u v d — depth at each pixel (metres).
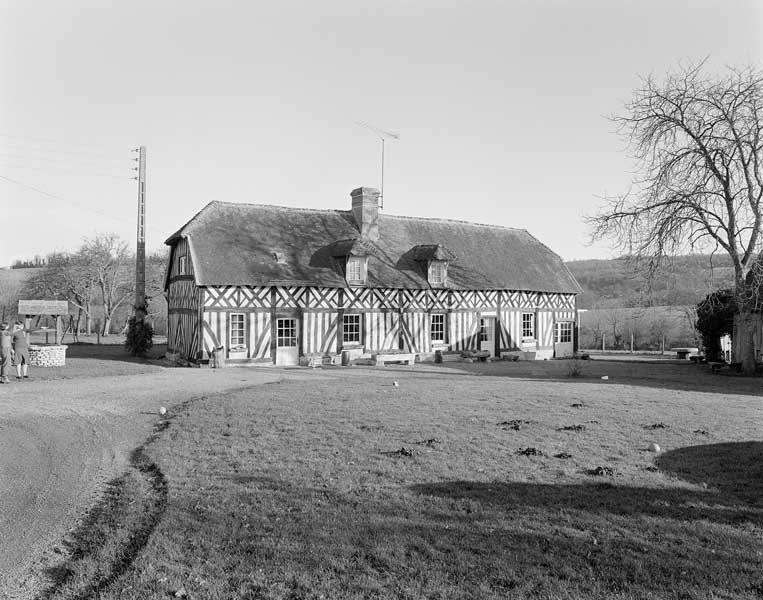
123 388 15.60
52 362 20.83
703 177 20.89
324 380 17.75
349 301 24.95
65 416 11.77
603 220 22.27
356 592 4.61
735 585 4.62
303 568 5.00
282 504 6.49
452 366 23.83
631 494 6.68
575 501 6.46
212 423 10.71
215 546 5.46
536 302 30.56
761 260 20.70
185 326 23.97
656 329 39.53
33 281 46.16
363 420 10.70
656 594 4.51
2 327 16.73
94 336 45.50
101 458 8.80
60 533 6.08
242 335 22.89
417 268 27.34
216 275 22.38
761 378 19.42
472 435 9.44
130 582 4.84
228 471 7.78
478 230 32.06
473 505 6.36
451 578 4.80
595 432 9.64
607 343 42.00
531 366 24.03
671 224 20.89
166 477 7.60
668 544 5.37
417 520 5.97
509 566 4.98
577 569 4.93
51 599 4.72
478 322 28.41
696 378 19.36
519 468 7.66
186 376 18.62
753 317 23.30
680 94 20.78
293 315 23.77
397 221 29.73
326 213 28.00
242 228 25.06
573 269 70.44
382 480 7.22
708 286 29.97
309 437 9.46
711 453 8.38
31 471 8.14
